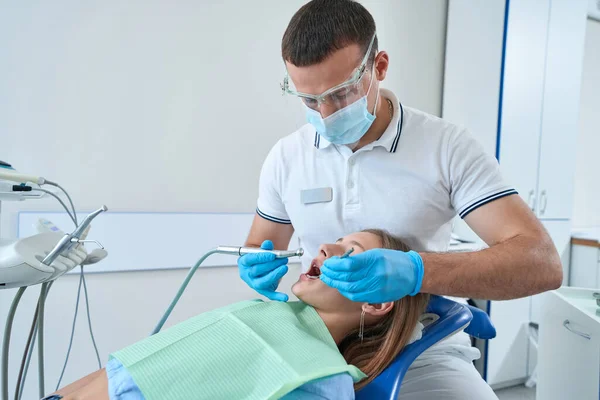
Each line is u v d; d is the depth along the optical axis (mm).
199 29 1898
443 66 2477
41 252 903
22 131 1664
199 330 852
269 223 1290
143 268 1843
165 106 1864
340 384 783
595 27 2922
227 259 1999
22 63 1644
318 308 1031
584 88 2922
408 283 807
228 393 747
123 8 1768
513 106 2182
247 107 2016
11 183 914
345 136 1005
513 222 919
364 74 919
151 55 1826
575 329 1337
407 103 2400
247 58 1996
